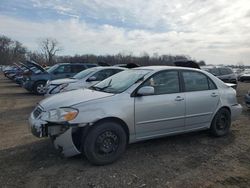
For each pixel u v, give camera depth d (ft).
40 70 47.67
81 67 48.65
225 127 19.39
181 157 15.19
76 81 31.53
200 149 16.53
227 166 14.02
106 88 16.24
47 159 14.62
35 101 38.60
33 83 46.62
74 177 12.54
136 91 15.06
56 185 11.78
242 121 24.30
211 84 18.69
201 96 17.62
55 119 13.38
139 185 11.82
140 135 15.26
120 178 12.47
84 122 13.32
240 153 15.96
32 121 14.25
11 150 16.07
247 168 13.78
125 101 14.55
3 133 20.01
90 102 13.85
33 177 12.53
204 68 49.03
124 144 14.49
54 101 14.52
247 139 18.74
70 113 13.28
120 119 14.30
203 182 12.16
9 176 12.62
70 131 13.23
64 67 48.03
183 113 16.74
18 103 36.47
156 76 16.07
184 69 17.54
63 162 14.23
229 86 20.16
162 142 17.70
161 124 15.87
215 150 16.40
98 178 12.45
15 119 25.39
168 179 12.42
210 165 14.12
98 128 13.64
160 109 15.65
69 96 15.11
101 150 13.79
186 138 18.70
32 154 15.35
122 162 14.34
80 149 13.91
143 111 15.03
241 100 40.32
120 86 15.72
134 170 13.35
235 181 12.30
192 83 17.65
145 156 15.23
